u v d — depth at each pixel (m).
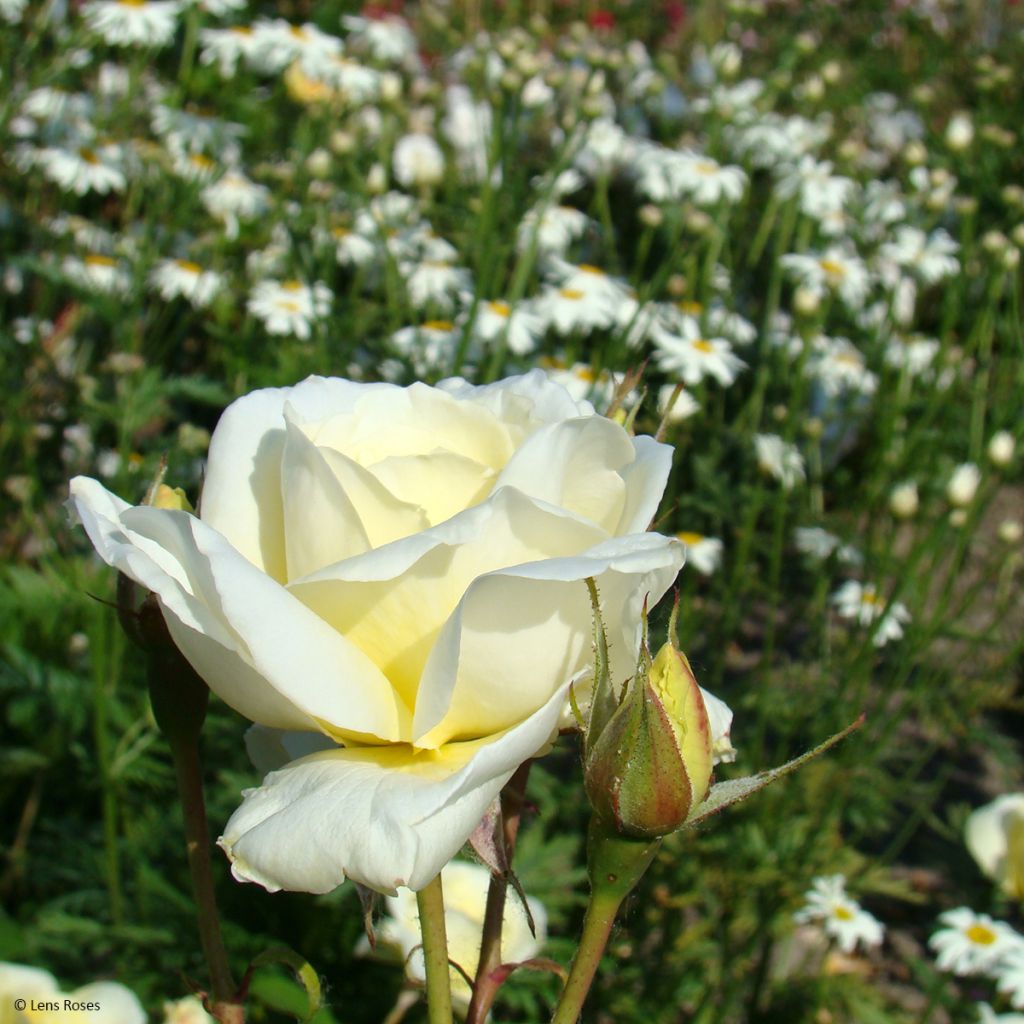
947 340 1.32
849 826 1.30
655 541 0.39
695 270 1.36
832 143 1.95
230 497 0.45
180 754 0.46
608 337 1.35
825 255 1.45
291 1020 0.92
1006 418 1.24
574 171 1.58
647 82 1.70
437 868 0.35
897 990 1.17
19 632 1.07
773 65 2.28
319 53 1.53
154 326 1.32
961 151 1.48
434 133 1.64
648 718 0.38
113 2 1.42
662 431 0.54
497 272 1.24
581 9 2.41
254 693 0.39
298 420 0.45
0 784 1.08
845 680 1.11
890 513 1.12
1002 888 1.03
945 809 1.31
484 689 0.40
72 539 1.17
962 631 1.22
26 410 1.25
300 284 1.28
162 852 1.03
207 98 1.67
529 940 0.80
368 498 0.42
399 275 1.18
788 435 1.22
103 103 1.50
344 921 0.97
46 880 1.03
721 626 1.27
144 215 1.49
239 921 0.98
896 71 2.53
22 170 1.40
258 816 0.38
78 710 1.02
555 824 1.07
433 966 0.43
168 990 0.95
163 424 1.34
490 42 1.58
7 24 1.42
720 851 1.09
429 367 1.16
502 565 0.40
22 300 1.42
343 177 1.37
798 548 1.33
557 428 0.42
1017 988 1.00
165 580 0.38
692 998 1.06
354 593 0.40
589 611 0.40
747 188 1.53
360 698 0.39
